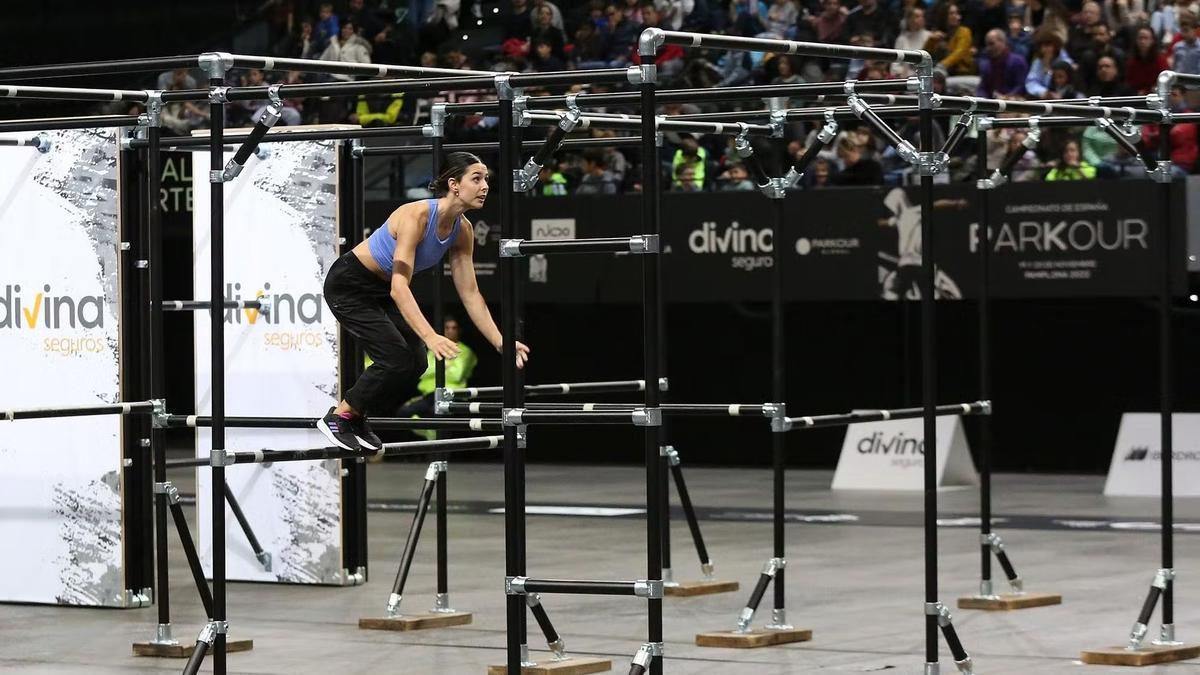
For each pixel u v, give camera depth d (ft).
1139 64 101.19
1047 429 108.58
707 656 49.62
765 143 107.45
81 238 60.34
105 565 61.05
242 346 66.08
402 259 42.78
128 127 59.06
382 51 129.29
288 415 65.41
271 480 66.44
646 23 118.83
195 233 66.59
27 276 61.41
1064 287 94.94
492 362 119.75
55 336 61.05
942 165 41.32
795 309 112.78
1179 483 94.12
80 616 59.41
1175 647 48.60
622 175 110.83
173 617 58.70
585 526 83.97
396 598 56.49
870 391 111.24
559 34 123.03
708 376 116.16
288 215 64.95
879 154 106.32
